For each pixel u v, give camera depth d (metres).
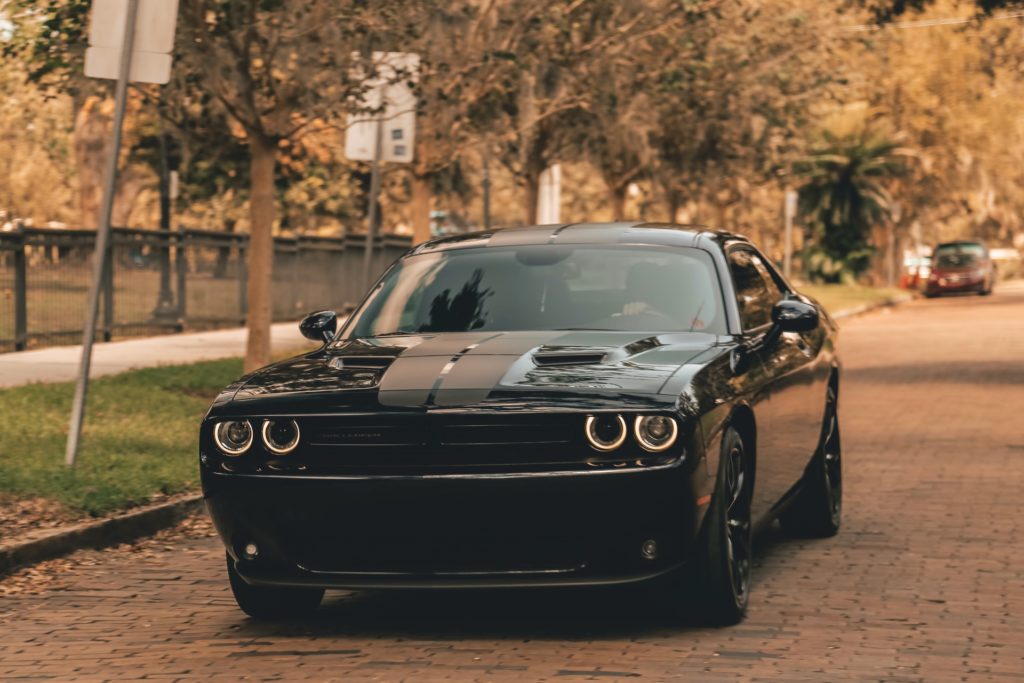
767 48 29.20
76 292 22.81
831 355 9.54
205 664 6.52
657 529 6.32
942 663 6.26
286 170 32.00
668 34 24.23
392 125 17.36
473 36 19.16
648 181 35.97
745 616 7.15
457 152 21.47
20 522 9.40
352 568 6.50
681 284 7.79
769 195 57.12
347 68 15.95
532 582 6.35
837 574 8.19
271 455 6.56
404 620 7.27
